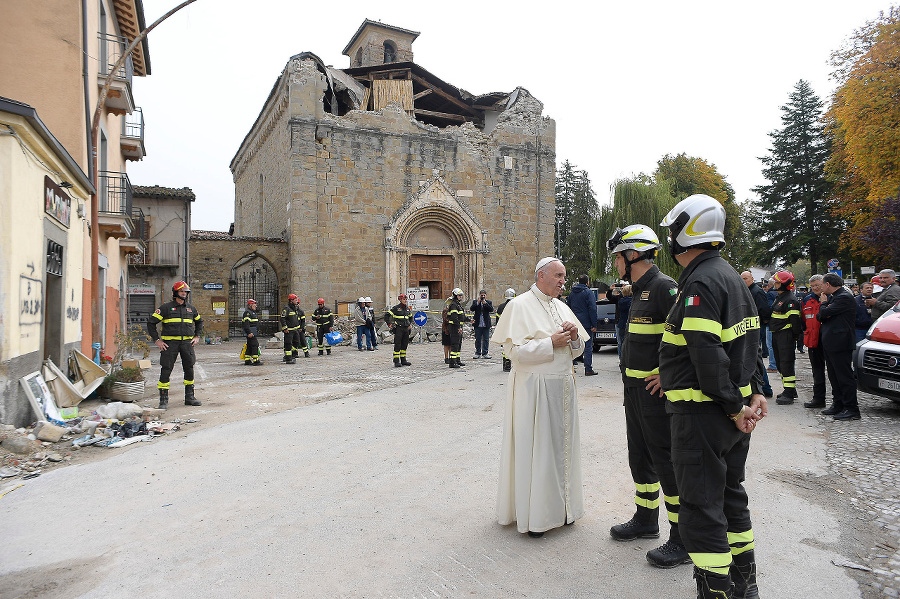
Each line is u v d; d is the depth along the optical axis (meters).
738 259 50.38
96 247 12.32
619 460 5.59
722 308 2.73
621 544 3.74
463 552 3.62
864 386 7.51
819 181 41.75
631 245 3.77
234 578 3.32
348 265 24.72
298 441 6.57
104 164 15.12
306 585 3.22
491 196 27.92
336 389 10.51
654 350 3.58
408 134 26.02
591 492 4.73
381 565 3.46
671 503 3.48
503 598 3.05
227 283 24.80
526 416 3.88
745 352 2.79
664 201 29.73
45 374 7.73
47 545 3.85
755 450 5.82
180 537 3.93
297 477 5.24
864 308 10.43
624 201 30.16
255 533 3.98
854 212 31.83
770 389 8.61
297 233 23.70
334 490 4.86
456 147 27.14
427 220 26.86
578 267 50.03
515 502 3.93
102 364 12.35
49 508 4.54
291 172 23.66
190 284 24.36
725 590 2.64
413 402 8.94
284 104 25.28
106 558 3.62
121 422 7.29
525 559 3.52
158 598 3.10
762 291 8.95
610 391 9.41
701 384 2.65
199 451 6.21
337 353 19.00
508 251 28.30
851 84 24.98
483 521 4.14
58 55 11.12
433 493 4.75
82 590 3.21
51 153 7.77
